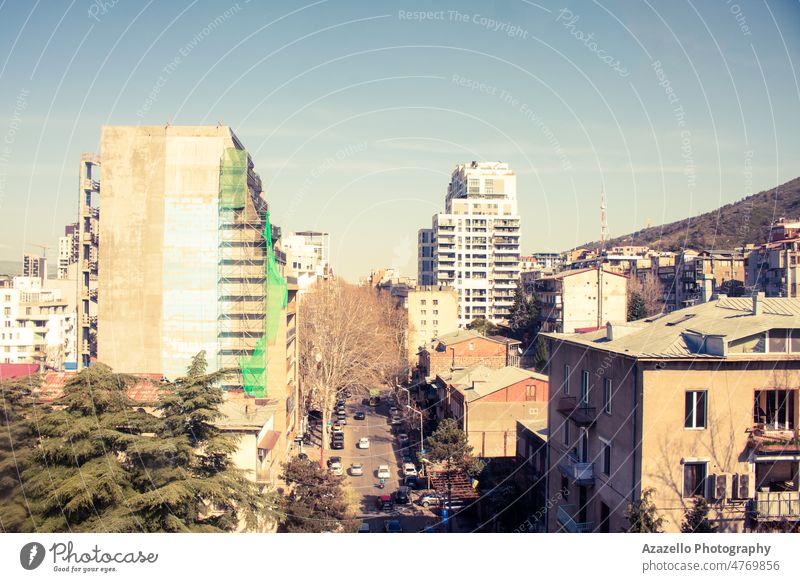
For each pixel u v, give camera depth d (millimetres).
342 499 29656
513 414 42594
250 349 43094
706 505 18422
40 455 17547
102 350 43562
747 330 19625
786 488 19562
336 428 60312
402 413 61531
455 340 67688
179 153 44094
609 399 21469
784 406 19500
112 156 44094
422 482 43500
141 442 17562
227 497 18672
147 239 43938
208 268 43750
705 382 19234
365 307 76375
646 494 18438
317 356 61000
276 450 35562
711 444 19172
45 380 23750
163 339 43562
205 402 19531
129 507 16906
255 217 45031
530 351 70062
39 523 16719
